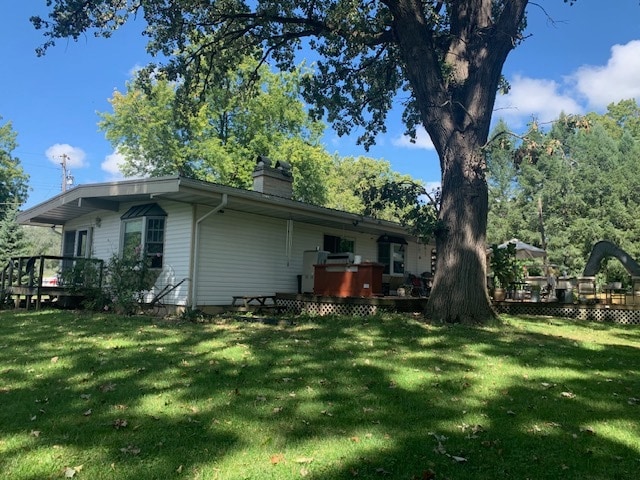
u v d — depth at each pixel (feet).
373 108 49.52
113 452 9.71
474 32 31.30
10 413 11.98
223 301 36.11
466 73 31.86
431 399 13.60
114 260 34.45
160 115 91.66
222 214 36.58
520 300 44.55
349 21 32.78
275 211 37.86
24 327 25.90
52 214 46.01
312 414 12.19
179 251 35.14
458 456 9.77
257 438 10.55
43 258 36.22
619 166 108.58
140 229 37.73
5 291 40.24
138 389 14.08
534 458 9.74
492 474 9.01
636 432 11.27
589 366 18.08
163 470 8.96
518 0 30.37
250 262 38.50
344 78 46.42
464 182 29.45
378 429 11.20
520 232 114.21
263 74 91.25
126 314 32.81
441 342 22.17
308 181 97.50
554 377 16.30
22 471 8.84
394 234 52.95
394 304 34.50
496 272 43.60
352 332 24.84
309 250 43.57
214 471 8.95
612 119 160.04
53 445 10.02
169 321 28.99
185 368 16.66
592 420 12.06
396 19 31.81
